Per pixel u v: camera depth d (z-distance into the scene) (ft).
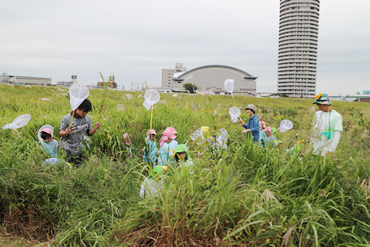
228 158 14.11
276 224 8.59
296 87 542.98
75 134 15.42
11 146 13.83
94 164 12.46
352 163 11.02
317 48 551.59
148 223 9.85
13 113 26.58
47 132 15.30
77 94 14.19
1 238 10.50
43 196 10.87
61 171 12.17
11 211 10.92
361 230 9.14
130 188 12.33
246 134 17.84
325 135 13.92
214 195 9.59
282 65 555.28
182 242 8.73
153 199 9.50
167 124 22.48
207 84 505.66
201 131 14.64
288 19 537.24
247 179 11.89
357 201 9.72
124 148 16.31
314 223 8.16
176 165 12.30
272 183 10.81
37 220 11.00
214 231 8.73
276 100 151.53
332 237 8.55
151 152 15.90
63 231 10.12
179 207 9.10
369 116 20.45
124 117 22.99
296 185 10.97
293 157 11.96
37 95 57.88
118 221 10.27
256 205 8.63
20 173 11.11
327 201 9.29
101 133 17.67
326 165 10.57
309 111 14.23
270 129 19.49
